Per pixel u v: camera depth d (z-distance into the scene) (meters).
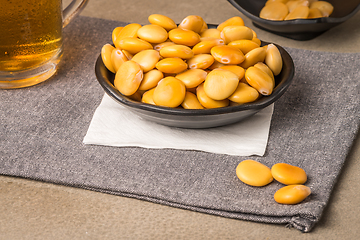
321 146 0.42
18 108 0.46
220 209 0.37
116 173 0.40
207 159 0.41
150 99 0.41
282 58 0.44
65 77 0.50
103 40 0.56
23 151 0.42
